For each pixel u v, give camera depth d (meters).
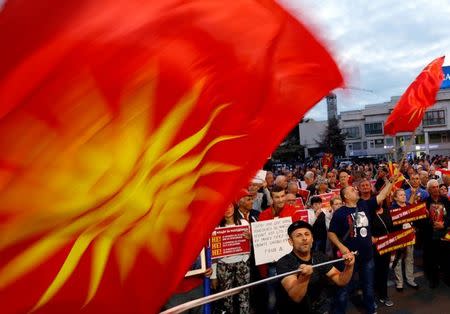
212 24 1.26
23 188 1.01
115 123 1.12
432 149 64.69
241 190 1.56
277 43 1.36
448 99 63.06
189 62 1.25
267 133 1.56
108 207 1.19
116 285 1.29
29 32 0.91
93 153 1.10
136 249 1.33
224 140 1.49
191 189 1.43
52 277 1.12
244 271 4.69
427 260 6.96
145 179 1.26
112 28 1.07
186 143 1.34
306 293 3.12
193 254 1.47
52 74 0.96
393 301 6.22
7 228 1.01
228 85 1.36
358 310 5.86
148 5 1.14
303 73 1.42
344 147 70.94
